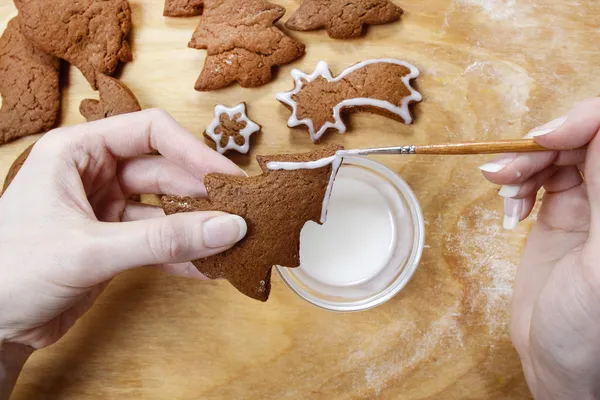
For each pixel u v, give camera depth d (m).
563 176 0.26
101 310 0.32
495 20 0.32
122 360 0.32
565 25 0.31
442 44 0.32
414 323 0.31
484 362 0.31
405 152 0.24
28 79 0.32
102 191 0.29
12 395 0.32
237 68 0.31
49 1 0.31
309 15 0.31
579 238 0.26
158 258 0.24
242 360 0.32
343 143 0.32
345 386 0.31
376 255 0.29
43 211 0.25
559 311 0.24
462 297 0.31
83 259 0.24
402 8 0.32
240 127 0.31
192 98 0.32
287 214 0.24
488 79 0.32
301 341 0.31
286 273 0.29
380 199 0.30
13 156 0.33
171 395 0.32
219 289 0.32
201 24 0.31
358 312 0.31
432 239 0.31
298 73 0.31
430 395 0.31
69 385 0.32
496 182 0.25
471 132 0.32
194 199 0.24
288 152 0.32
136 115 0.28
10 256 0.24
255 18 0.31
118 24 0.32
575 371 0.25
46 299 0.25
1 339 0.27
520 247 0.31
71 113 0.33
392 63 0.31
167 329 0.32
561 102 0.31
